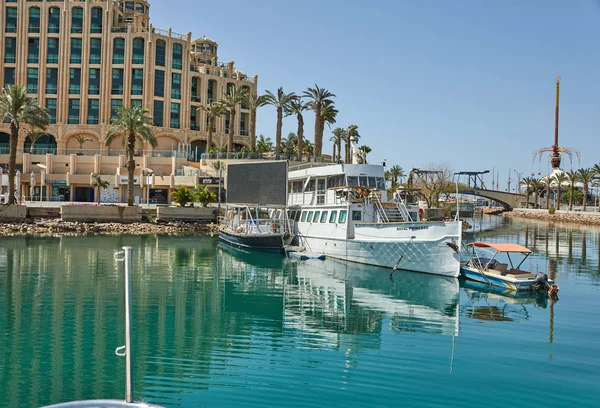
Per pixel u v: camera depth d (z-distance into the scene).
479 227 83.19
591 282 28.25
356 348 15.20
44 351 14.56
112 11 93.25
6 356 14.08
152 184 76.56
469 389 11.94
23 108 56.34
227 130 103.75
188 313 19.81
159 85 93.62
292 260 36.69
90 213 59.09
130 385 7.93
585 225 92.56
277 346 15.38
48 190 80.75
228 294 23.88
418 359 14.16
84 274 28.03
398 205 36.84
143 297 22.66
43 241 44.84
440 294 24.19
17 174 65.00
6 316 18.59
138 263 33.59
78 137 89.44
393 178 117.56
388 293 24.42
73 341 15.55
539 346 15.55
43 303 20.84
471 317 19.47
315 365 13.57
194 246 45.03
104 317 18.66
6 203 57.44
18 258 33.84
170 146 94.94
